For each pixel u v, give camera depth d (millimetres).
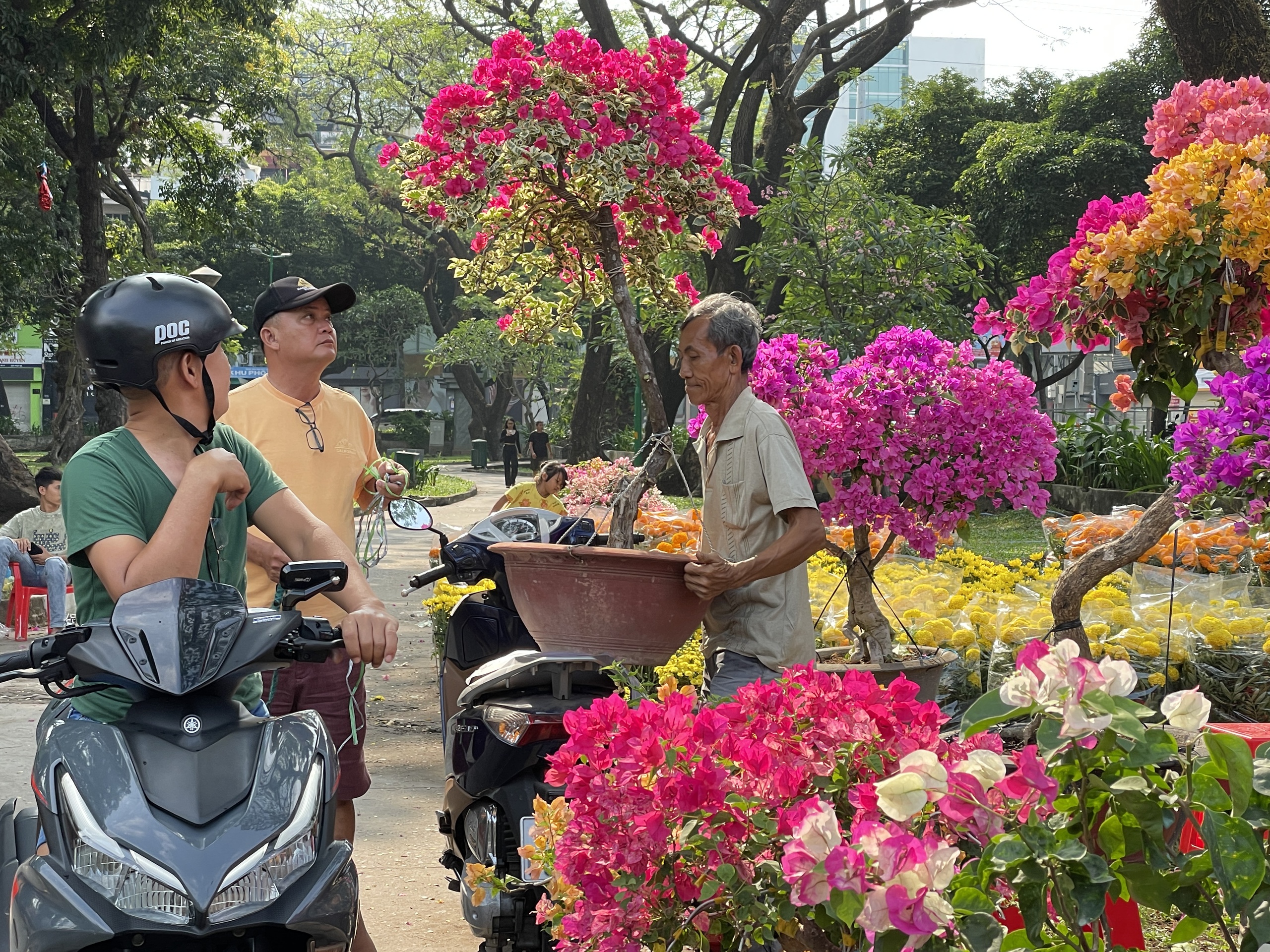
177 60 24562
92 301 2807
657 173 4465
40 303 25562
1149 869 1979
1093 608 5723
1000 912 2346
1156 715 2025
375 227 52375
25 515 10828
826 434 4855
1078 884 1894
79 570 2793
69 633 2480
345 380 69938
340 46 38531
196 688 2428
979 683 5664
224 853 2285
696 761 2303
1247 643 5309
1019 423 4832
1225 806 1952
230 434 3133
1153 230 4066
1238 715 5238
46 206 22047
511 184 4660
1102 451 18266
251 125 26562
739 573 3443
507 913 3613
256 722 2572
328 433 4441
